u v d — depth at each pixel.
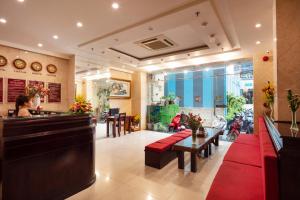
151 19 3.50
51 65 5.82
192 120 4.07
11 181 2.15
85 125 3.13
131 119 8.41
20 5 3.01
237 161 2.92
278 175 1.49
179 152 3.88
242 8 3.06
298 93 2.50
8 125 2.17
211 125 7.39
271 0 2.82
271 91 4.09
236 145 3.90
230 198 1.86
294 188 1.44
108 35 4.30
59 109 5.96
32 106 4.42
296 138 1.48
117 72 8.85
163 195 2.81
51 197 2.54
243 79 6.64
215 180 2.28
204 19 3.43
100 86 11.28
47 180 2.50
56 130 2.66
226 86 7.10
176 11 3.16
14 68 5.04
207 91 7.57
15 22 3.64
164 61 6.79
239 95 6.77
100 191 2.93
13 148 2.18
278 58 2.62
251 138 4.57
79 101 3.41
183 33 4.44
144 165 4.09
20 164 2.23
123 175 3.54
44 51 5.52
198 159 4.48
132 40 4.59
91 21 3.61
